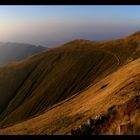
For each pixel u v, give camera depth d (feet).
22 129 177.06
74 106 233.55
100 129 79.46
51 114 258.57
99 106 134.31
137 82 143.13
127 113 79.71
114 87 195.00
